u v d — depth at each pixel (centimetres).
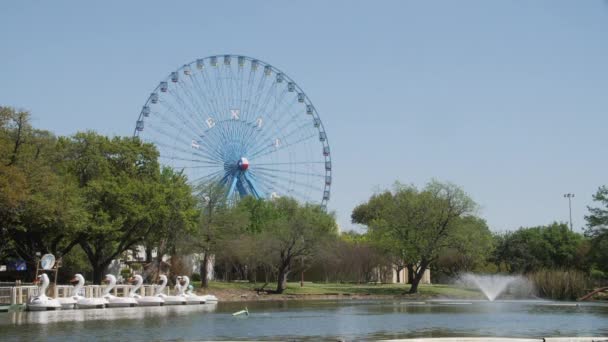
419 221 11188
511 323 5122
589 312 6525
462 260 13575
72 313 5878
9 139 7194
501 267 14862
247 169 12262
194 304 7956
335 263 13062
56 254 8319
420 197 11325
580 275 10031
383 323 5128
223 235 10619
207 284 10525
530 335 4106
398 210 11400
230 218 10700
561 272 10112
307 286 12331
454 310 6950
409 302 9006
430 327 4759
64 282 10100
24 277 9775
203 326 4762
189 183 10525
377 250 13362
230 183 12144
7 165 6906
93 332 4238
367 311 6738
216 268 13562
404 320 5447
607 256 9900
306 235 10581
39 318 5278
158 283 9606
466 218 11394
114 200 8119
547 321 5334
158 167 9438
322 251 10819
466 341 3356
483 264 14438
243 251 10731
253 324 4994
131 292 7306
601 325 4903
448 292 11500
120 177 8500
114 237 8306
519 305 8069
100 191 8044
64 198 7325
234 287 11081
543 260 14575
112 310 6425
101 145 8719
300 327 4747
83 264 10188
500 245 14825
